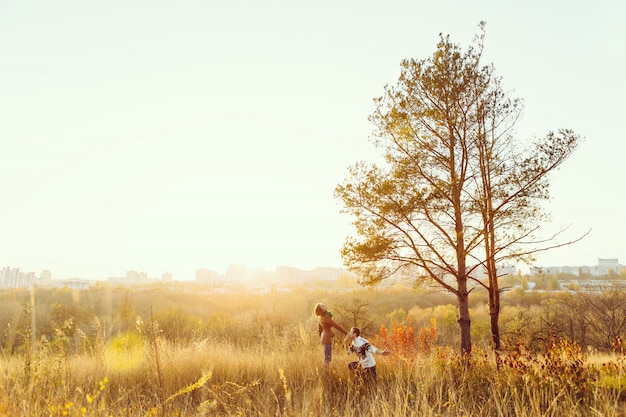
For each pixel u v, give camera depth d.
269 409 4.77
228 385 6.12
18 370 3.56
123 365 6.85
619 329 29.44
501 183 10.66
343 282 172.25
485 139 11.04
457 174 11.45
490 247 11.07
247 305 64.19
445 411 4.87
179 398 5.66
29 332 3.77
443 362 7.43
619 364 6.82
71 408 3.33
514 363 7.14
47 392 3.55
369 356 7.40
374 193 11.19
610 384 6.13
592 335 32.50
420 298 74.50
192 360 7.77
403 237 11.45
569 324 31.84
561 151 10.28
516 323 27.33
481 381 6.64
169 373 6.68
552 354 7.13
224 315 39.59
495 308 11.05
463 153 11.38
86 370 6.14
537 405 4.65
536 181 10.45
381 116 12.12
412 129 11.52
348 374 7.56
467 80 11.18
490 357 7.91
